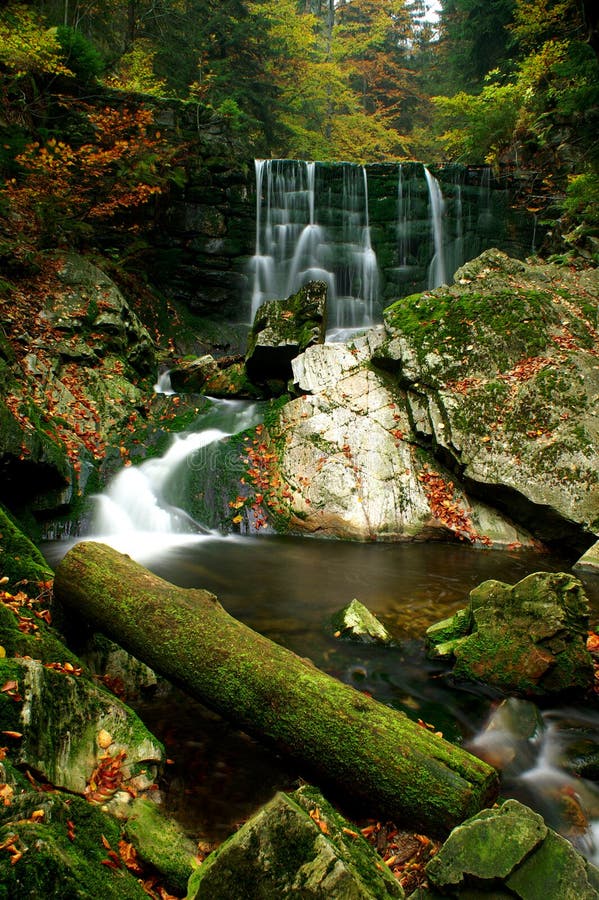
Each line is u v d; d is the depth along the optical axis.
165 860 2.19
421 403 7.46
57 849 1.79
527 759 3.18
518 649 3.81
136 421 8.02
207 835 2.50
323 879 1.72
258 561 5.98
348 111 31.11
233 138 14.71
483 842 1.90
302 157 25.47
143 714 3.38
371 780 2.47
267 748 2.94
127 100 13.41
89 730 2.63
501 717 3.46
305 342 8.80
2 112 11.21
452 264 15.48
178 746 3.10
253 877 1.78
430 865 1.92
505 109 15.97
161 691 3.60
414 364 7.65
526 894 1.78
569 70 11.33
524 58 17.20
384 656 4.21
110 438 7.57
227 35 20.50
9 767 2.13
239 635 3.02
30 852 1.72
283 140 23.28
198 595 3.34
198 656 2.96
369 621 4.48
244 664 2.85
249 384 9.43
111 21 18.64
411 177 15.26
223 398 9.48
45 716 2.46
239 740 3.18
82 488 6.71
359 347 8.36
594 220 11.76
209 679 2.90
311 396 7.83
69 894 1.69
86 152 11.54
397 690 3.80
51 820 2.00
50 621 3.62
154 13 19.38
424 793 2.36
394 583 5.49
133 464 7.29
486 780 2.41
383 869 1.94
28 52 10.94
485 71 22.36
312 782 2.79
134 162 12.02
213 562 5.91
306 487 7.03
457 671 3.94
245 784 2.84
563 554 6.48
